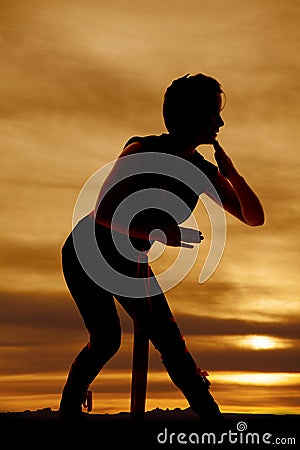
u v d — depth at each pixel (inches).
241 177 292.7
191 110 285.6
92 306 298.0
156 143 287.9
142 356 296.8
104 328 297.7
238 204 304.0
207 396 298.2
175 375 297.4
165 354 297.6
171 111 287.9
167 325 297.4
